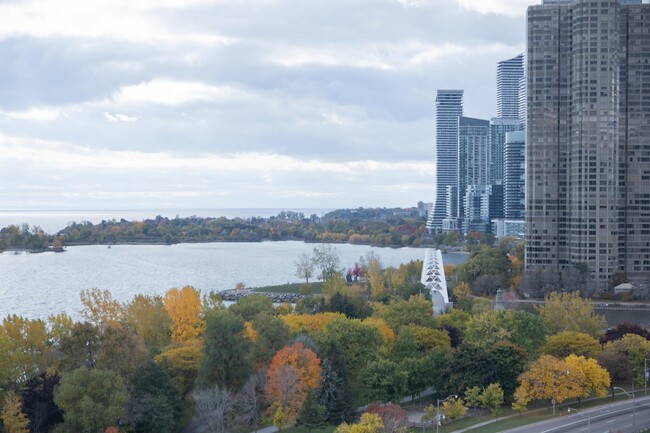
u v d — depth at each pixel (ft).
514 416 506.48
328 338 569.64
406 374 532.32
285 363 492.13
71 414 415.85
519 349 552.00
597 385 512.22
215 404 458.50
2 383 467.11
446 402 502.79
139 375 472.03
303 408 478.59
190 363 521.24
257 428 492.54
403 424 468.75
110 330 482.69
